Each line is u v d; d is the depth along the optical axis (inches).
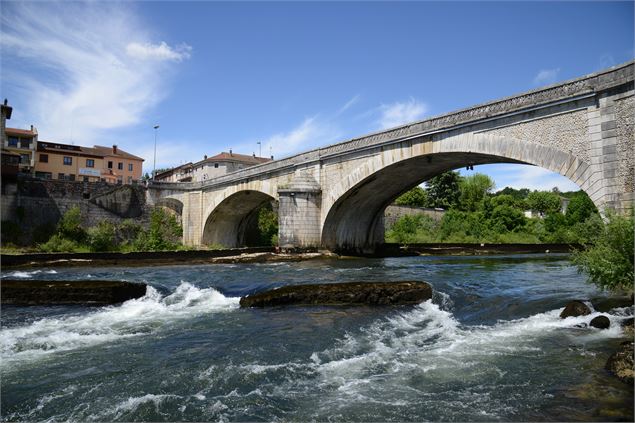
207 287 746.8
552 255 1716.3
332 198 1408.7
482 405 292.8
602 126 727.1
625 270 494.0
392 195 1579.7
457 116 995.3
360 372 358.9
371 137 1248.2
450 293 654.5
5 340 465.1
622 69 694.5
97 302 654.5
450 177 3002.0
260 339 456.1
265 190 1747.0
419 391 319.3
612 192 706.2
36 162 2632.9
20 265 1112.2
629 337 423.2
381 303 600.1
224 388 331.3
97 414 292.5
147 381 346.6
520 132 868.0
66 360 399.5
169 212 2303.2
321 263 1279.5
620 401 283.3
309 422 276.7
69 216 1875.0
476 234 2442.2
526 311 555.5
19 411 297.9
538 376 337.7
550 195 3718.0
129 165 3034.0
